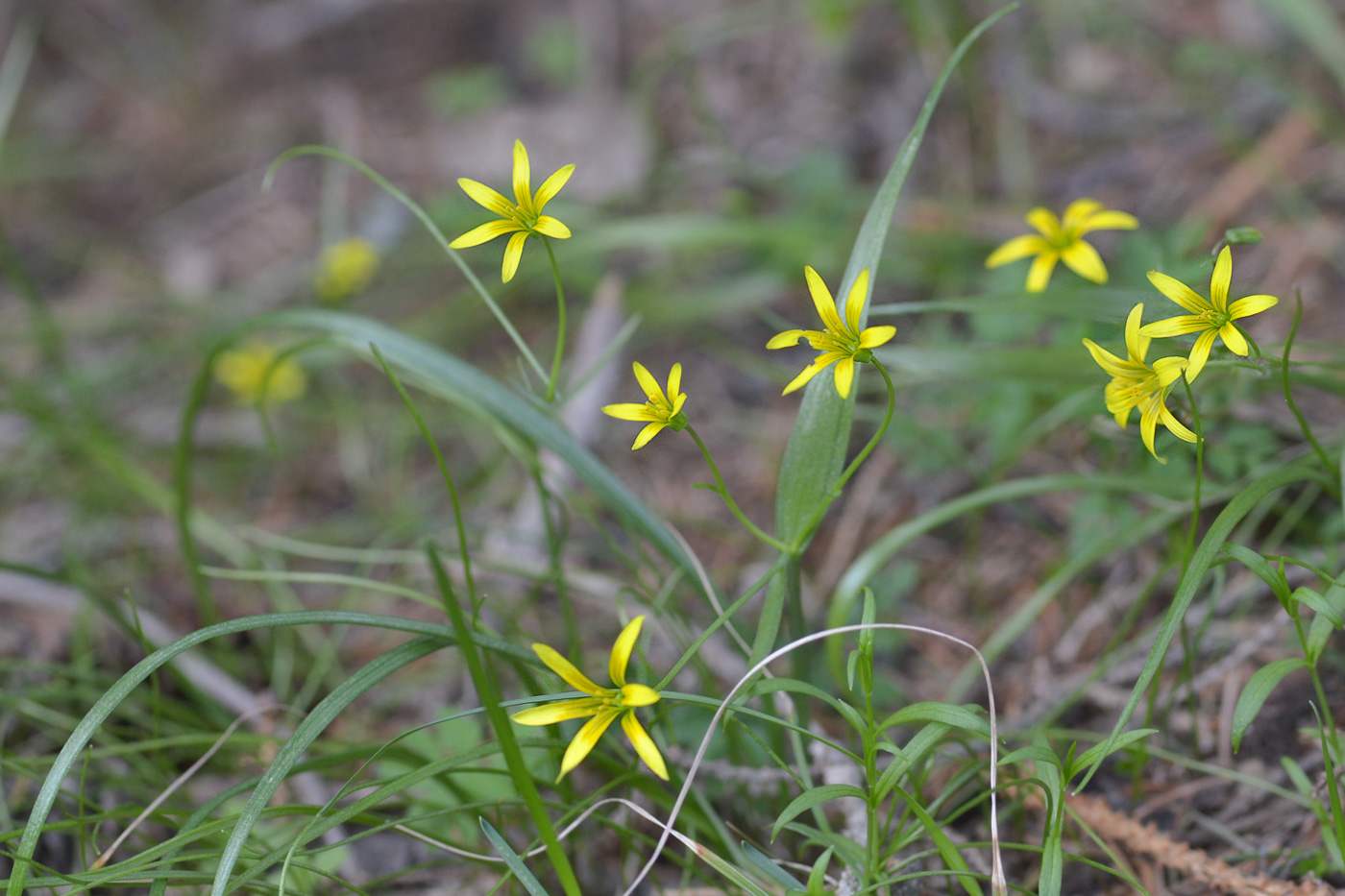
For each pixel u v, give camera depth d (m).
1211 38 1.17
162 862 0.65
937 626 0.79
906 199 1.10
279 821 0.72
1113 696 0.74
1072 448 0.81
